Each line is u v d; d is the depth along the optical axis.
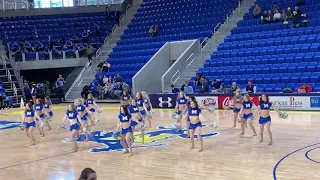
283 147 10.71
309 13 23.38
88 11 34.12
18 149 12.55
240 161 9.38
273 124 14.82
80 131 13.28
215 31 26.55
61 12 33.59
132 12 33.75
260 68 21.39
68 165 9.90
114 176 8.56
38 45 29.83
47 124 16.38
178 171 8.73
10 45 29.44
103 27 32.75
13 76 28.50
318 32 21.88
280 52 21.86
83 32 31.50
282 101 18.39
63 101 28.56
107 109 22.75
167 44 26.67
